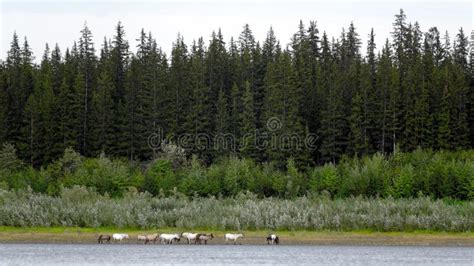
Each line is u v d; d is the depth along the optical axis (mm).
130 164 115500
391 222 74250
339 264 57469
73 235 71375
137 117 124500
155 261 58312
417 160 108062
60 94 123188
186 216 75688
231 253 63281
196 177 97125
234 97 125000
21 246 66938
